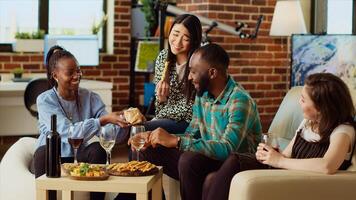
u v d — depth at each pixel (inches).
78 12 300.2
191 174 135.1
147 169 122.6
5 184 147.9
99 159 144.8
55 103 150.2
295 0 259.8
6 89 244.8
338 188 113.0
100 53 297.0
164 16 271.4
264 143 121.7
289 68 283.4
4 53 277.1
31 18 292.0
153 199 128.1
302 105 121.4
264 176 111.0
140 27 305.3
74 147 132.3
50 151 119.3
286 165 117.1
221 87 141.5
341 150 114.8
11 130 268.1
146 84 289.0
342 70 250.7
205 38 249.3
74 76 149.0
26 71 279.9
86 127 141.5
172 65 165.6
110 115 144.1
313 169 114.4
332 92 118.1
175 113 161.8
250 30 275.4
